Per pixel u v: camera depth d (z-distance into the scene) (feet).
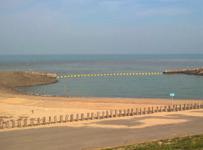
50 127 135.85
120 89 345.51
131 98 263.49
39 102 214.90
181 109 182.29
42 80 396.57
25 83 367.25
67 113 169.99
